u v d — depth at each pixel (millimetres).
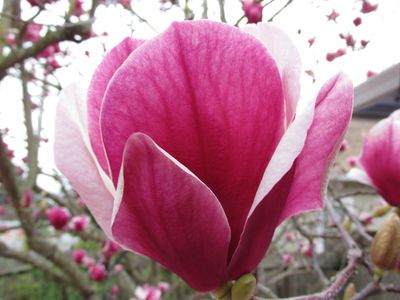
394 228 199
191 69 109
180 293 992
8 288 1410
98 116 130
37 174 779
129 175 105
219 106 112
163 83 109
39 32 637
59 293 1352
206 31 108
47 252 663
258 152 117
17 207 634
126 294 914
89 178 132
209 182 118
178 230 113
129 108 110
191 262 121
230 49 110
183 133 113
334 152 115
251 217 115
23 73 689
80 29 466
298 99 114
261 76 113
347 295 225
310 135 118
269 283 637
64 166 134
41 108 813
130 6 481
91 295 705
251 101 114
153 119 111
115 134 111
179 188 106
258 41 111
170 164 103
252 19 379
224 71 111
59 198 796
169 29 107
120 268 798
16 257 722
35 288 1383
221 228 114
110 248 689
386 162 217
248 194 120
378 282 204
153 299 630
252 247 122
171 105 111
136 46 129
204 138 114
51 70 721
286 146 106
